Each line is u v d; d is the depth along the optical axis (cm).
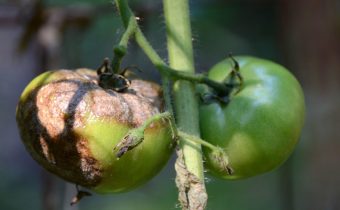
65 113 60
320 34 90
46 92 61
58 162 61
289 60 92
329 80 91
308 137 94
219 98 65
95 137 60
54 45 88
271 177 128
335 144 91
